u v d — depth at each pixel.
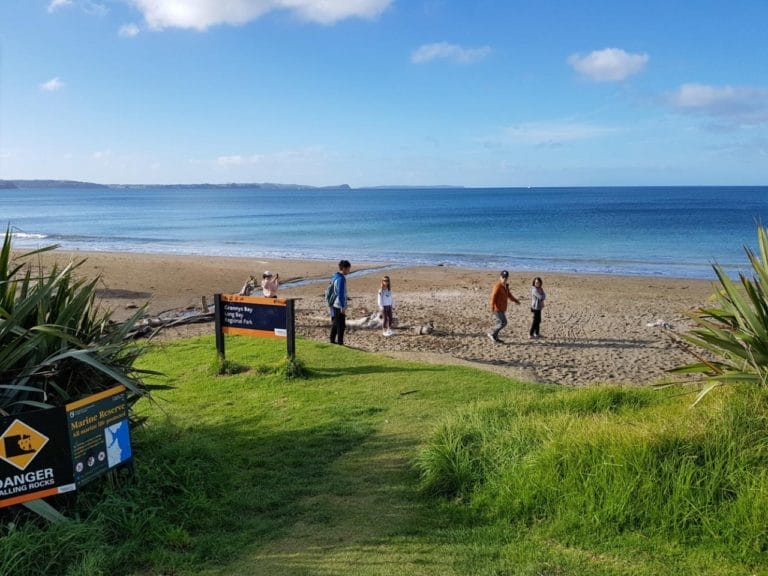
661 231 53.09
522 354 13.80
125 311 19.17
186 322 16.55
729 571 3.58
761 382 5.21
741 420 4.79
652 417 5.57
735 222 62.84
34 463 3.93
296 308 19.78
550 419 5.60
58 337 4.73
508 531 4.19
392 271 30.12
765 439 4.49
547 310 19.61
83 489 4.31
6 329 4.36
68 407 4.07
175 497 4.58
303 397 7.79
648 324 17.27
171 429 6.08
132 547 3.92
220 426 6.66
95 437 4.27
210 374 9.03
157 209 112.31
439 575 3.66
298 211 102.69
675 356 13.47
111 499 4.21
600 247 41.53
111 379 5.01
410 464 5.52
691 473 4.17
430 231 56.62
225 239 50.44
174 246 44.97
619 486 4.21
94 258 33.78
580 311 19.44
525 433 5.25
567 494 4.34
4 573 3.42
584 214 81.00
